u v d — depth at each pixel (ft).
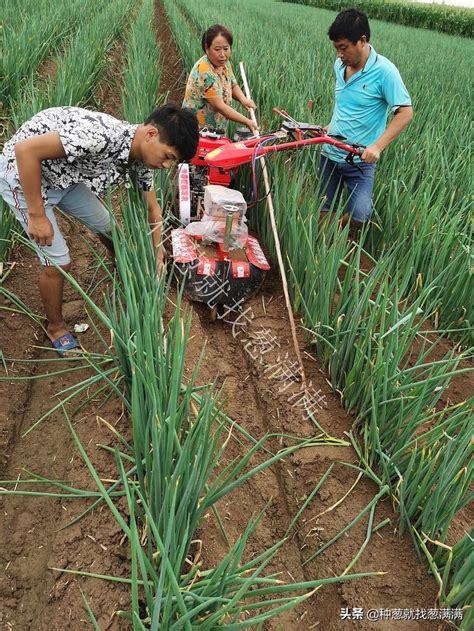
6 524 6.59
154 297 7.00
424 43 42.86
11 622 5.71
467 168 12.62
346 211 12.43
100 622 5.58
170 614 4.62
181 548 4.76
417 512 6.72
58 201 7.79
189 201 10.62
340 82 11.45
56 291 8.29
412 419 6.74
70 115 6.66
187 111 6.92
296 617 6.20
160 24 44.55
